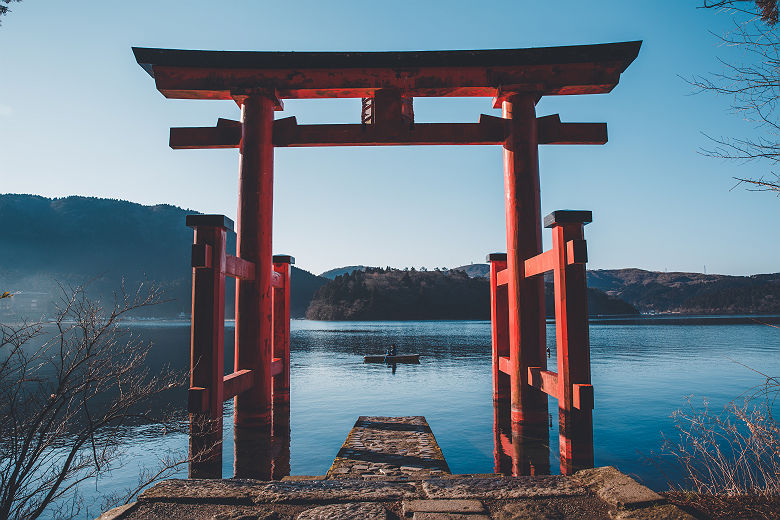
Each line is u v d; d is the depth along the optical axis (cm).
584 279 535
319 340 6538
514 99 737
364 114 809
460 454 1025
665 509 280
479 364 3466
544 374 614
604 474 335
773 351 4541
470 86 741
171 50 711
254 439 679
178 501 312
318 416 1570
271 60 729
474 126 748
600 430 1405
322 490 328
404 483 346
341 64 735
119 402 410
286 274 880
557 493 316
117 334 405
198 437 512
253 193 714
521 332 690
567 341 532
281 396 855
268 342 713
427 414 1576
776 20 325
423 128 750
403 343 5850
